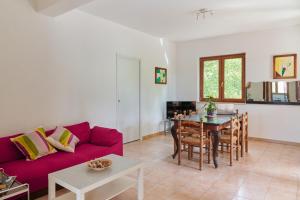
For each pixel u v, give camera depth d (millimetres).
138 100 5375
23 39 3184
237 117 3924
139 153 4363
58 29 3609
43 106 3451
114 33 4625
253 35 5371
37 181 2479
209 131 3742
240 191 2773
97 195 2254
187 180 3107
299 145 4887
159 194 2709
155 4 3656
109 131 3576
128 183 2529
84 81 4051
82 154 3023
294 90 4906
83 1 2934
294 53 4887
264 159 3980
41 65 3404
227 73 5871
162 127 6230
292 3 3641
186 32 5410
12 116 3104
